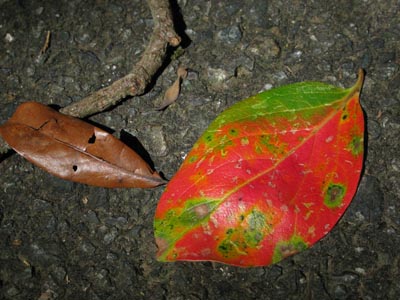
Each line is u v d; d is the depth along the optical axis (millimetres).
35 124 228
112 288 221
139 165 223
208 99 254
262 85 255
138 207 234
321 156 199
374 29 260
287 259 215
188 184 199
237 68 260
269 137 204
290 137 203
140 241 228
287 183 195
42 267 228
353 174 196
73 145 225
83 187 241
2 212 241
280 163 198
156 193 235
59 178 244
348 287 209
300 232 191
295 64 257
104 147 224
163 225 195
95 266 225
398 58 250
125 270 223
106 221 234
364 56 253
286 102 213
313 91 214
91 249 229
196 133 248
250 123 208
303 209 192
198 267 219
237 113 211
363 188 224
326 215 192
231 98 253
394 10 262
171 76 262
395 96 242
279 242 190
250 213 192
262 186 195
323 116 207
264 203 193
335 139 202
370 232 217
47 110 231
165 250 191
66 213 237
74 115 244
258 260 190
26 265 229
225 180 197
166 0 260
